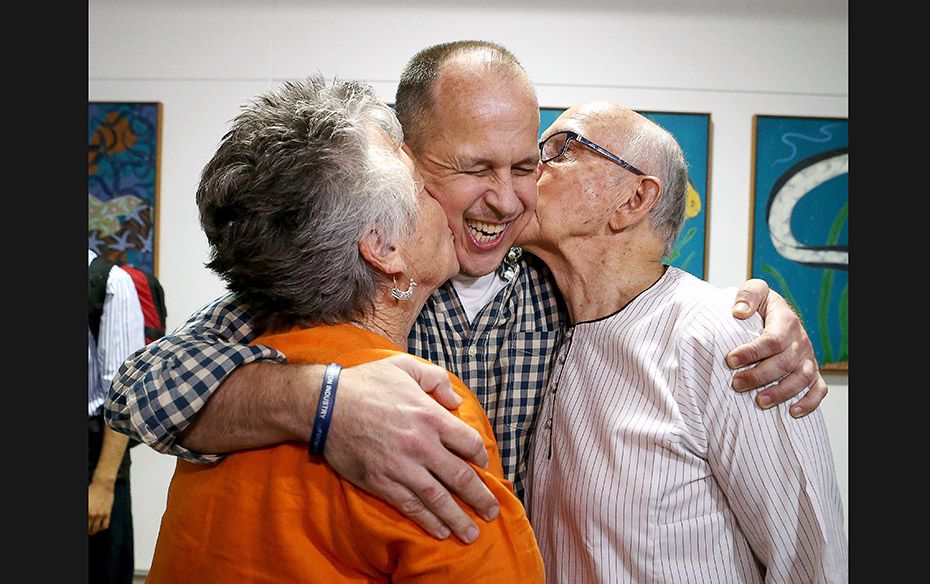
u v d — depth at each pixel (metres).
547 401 1.86
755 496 1.63
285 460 1.24
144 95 3.65
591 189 1.79
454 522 1.17
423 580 1.16
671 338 1.70
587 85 3.56
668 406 1.65
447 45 1.70
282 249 1.29
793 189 3.66
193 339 1.38
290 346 1.33
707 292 1.76
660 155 1.82
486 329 1.88
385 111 1.44
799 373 1.64
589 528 1.67
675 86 3.58
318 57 3.57
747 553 1.72
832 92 3.62
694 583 1.64
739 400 1.63
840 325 3.74
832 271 3.71
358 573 1.22
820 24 3.60
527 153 1.65
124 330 3.27
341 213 1.28
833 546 1.61
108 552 3.28
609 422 1.70
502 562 1.21
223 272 1.36
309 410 1.19
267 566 1.22
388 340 1.39
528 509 1.89
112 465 3.21
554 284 1.94
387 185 1.31
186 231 3.72
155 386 1.28
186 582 1.28
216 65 3.62
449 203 1.66
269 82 3.61
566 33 3.55
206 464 1.32
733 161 3.63
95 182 3.70
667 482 1.63
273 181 1.27
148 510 3.84
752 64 3.60
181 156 3.67
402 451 1.15
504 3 3.53
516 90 1.63
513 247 1.92
